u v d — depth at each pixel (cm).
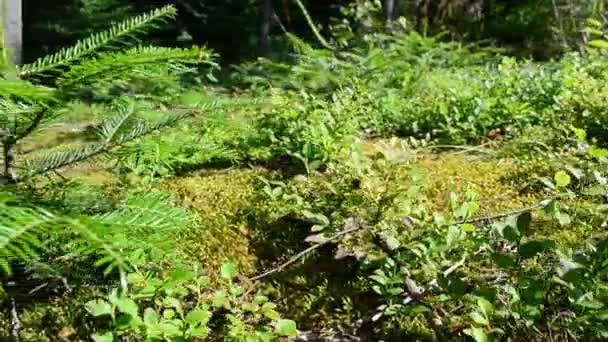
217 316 210
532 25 1159
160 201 179
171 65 166
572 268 179
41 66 161
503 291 206
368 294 227
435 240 226
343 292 227
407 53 620
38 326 196
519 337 193
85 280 192
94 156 181
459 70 623
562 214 227
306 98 376
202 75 689
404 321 211
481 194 302
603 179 249
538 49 1091
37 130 181
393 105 454
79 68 156
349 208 261
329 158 324
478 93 441
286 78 590
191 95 188
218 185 300
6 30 432
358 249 230
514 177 323
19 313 200
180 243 245
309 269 239
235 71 818
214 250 247
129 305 181
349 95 425
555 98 415
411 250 217
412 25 970
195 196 286
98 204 170
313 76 516
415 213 244
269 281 233
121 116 183
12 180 177
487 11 1268
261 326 200
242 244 252
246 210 272
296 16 1248
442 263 221
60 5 968
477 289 193
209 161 323
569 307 197
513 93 457
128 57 156
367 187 267
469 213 236
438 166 344
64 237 173
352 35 722
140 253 187
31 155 244
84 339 195
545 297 197
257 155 339
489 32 1215
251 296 225
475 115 411
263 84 634
